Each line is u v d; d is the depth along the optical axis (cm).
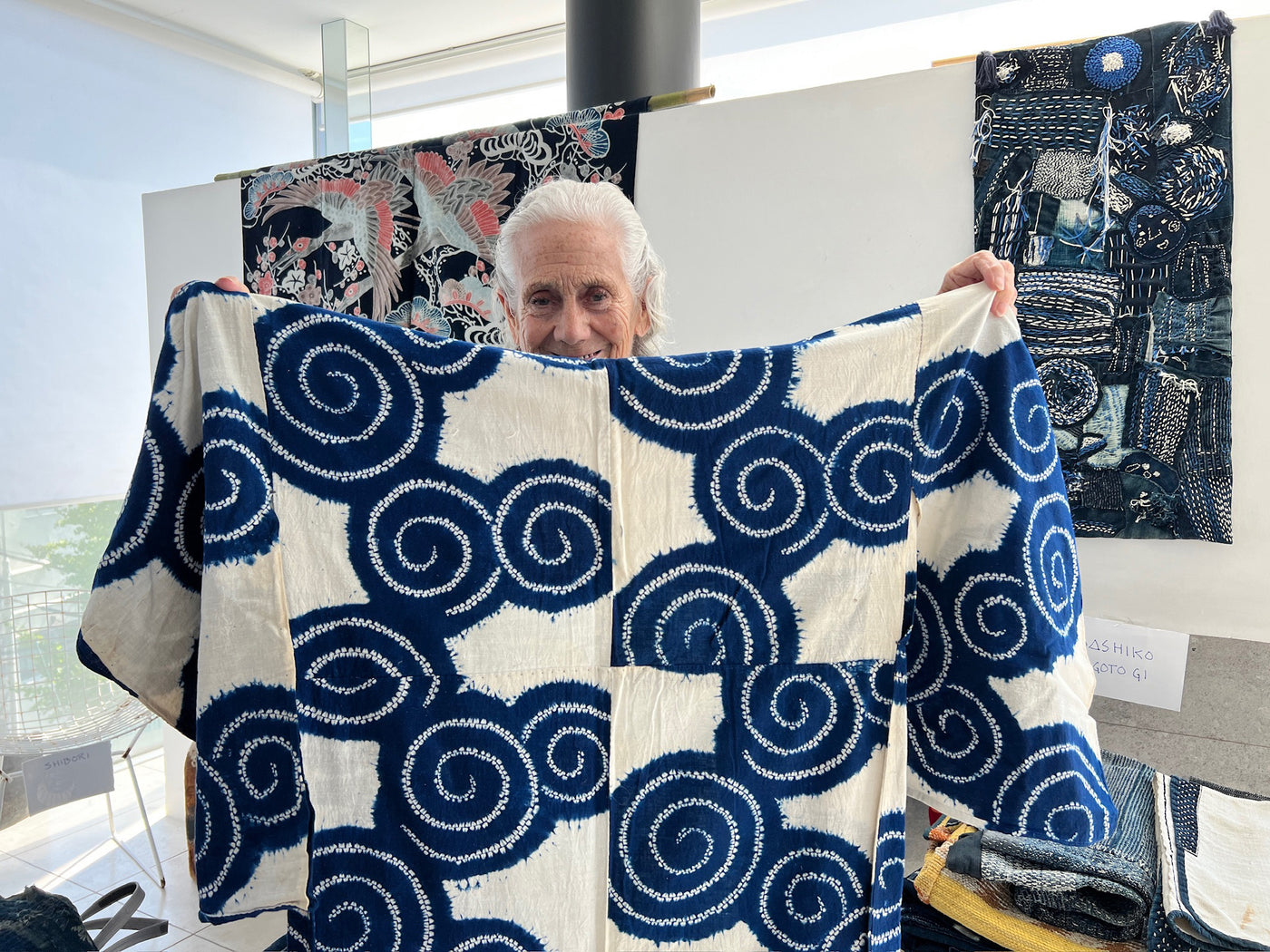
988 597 76
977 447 78
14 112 231
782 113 144
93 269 254
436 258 182
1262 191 109
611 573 76
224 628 66
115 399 262
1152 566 120
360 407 72
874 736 76
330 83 270
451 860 71
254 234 202
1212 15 110
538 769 73
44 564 251
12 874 218
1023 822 72
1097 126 118
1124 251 117
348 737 70
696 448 77
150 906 204
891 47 251
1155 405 116
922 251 134
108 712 220
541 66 302
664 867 74
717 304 153
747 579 76
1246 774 122
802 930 75
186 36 271
